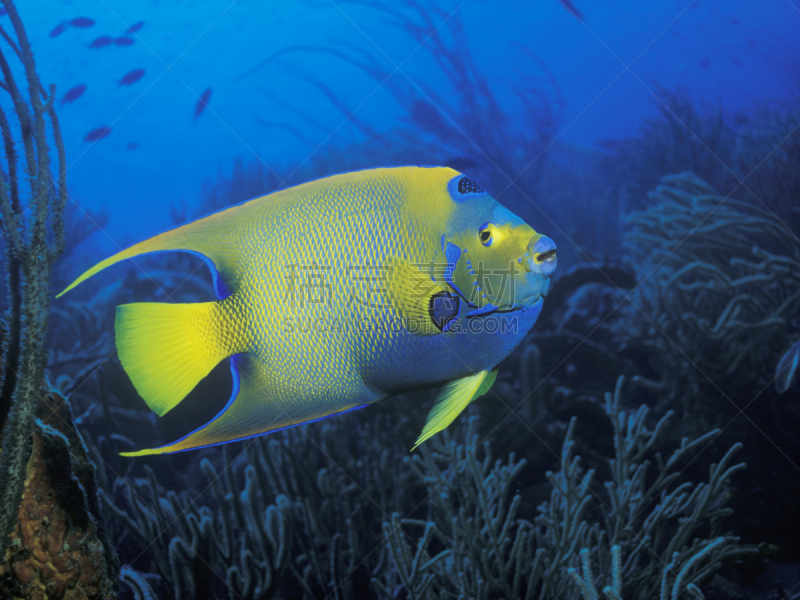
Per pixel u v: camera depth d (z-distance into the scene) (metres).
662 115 10.01
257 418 0.97
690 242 4.99
